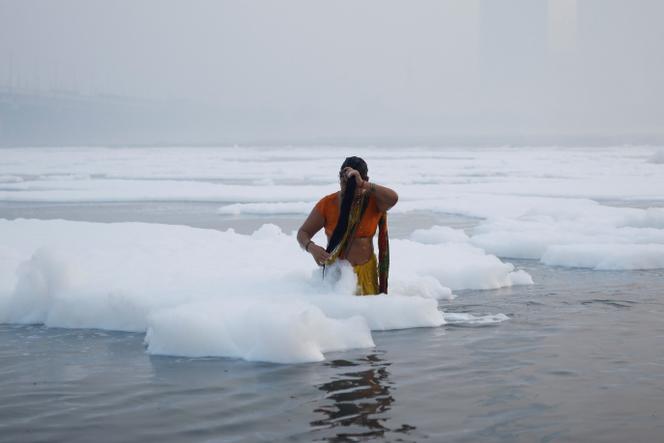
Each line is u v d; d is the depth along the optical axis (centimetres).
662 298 650
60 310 573
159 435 327
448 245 912
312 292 562
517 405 359
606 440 311
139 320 552
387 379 408
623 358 446
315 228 573
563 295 666
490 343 489
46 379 421
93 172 3797
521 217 1286
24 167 4494
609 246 870
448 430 326
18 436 329
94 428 338
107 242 877
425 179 2866
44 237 933
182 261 729
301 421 341
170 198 2056
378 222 564
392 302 542
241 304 506
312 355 454
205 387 399
